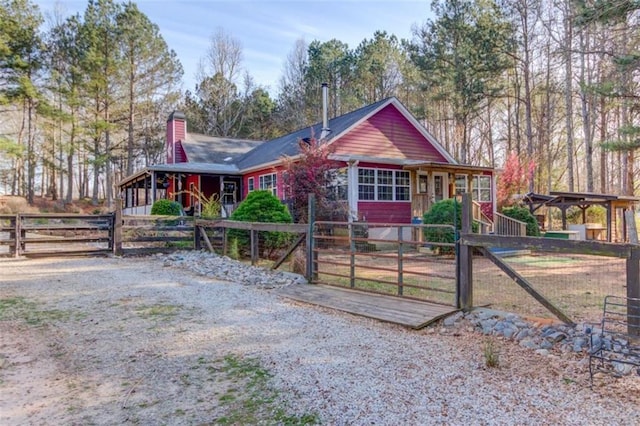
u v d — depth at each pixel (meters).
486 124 30.28
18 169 32.97
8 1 23.06
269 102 37.75
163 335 4.29
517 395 2.87
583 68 18.53
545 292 6.57
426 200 14.52
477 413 2.61
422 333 4.44
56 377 3.28
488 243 4.70
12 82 23.42
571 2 12.21
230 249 10.17
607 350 3.44
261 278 7.30
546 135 25.25
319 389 2.99
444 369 3.36
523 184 19.17
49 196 35.41
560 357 3.61
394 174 15.17
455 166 14.34
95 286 6.74
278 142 20.41
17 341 4.11
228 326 4.62
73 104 25.91
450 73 22.92
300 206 13.02
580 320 4.80
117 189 27.25
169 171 17.31
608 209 14.32
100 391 3.03
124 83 28.23
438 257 10.52
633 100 13.49
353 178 13.91
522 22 21.42
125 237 10.84
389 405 2.73
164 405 2.79
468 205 4.91
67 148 26.88
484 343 4.03
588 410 2.64
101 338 4.20
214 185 20.45
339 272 8.73
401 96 32.81
